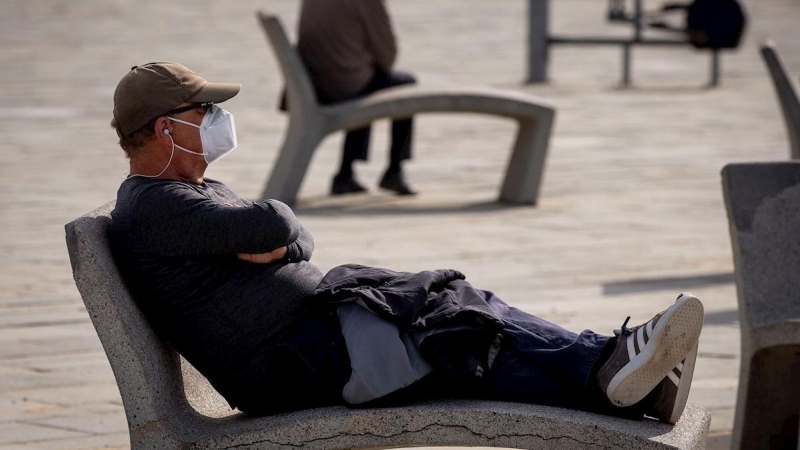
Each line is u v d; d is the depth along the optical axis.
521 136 29.09
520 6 85.38
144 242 10.72
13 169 32.75
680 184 31.31
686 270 22.05
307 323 10.98
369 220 26.81
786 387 12.20
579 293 20.28
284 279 11.07
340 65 28.27
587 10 83.38
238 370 10.95
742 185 12.89
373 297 10.84
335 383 10.83
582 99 49.31
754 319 12.27
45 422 14.09
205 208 10.67
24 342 17.33
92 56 58.94
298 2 83.38
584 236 25.11
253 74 53.94
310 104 28.06
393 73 29.45
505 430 10.42
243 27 71.00
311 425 10.53
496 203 29.19
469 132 41.00
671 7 54.84
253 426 10.74
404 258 22.80
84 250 10.09
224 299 10.88
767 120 43.16
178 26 71.38
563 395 10.82
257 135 39.16
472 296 11.26
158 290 10.84
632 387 10.41
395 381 10.59
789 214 12.71
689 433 10.58
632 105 47.47
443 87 28.70
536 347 10.90
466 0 88.31
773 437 12.34
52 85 49.88
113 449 13.19
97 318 10.10
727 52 65.88
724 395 15.09
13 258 22.80
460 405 10.70
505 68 58.91
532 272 21.81
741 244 12.67
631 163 34.62
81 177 31.59
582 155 36.06
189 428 10.66
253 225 10.67
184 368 11.52
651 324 10.35
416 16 79.00
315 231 25.41
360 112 28.09
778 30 73.62
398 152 29.86
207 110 11.09
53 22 72.69
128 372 10.16
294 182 28.45
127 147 11.07
